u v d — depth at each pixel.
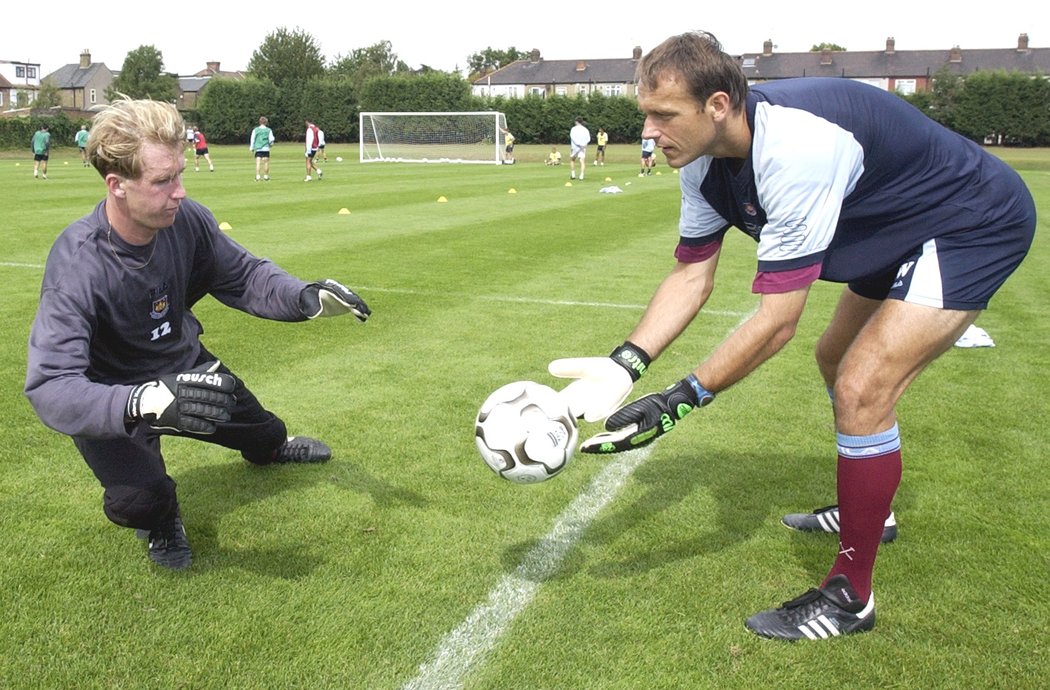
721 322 7.39
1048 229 14.47
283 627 2.79
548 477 2.80
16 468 4.02
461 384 5.42
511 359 6.00
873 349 2.72
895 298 2.76
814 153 2.50
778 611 2.84
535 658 2.65
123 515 2.95
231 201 17.48
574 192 21.08
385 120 43.22
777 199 2.54
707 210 3.03
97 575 3.09
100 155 2.50
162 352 3.07
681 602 2.97
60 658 2.61
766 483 3.98
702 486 3.95
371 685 2.51
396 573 3.14
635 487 3.93
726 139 2.57
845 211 2.77
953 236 2.74
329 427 4.63
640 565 3.22
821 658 2.67
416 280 8.88
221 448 4.29
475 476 4.02
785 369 5.87
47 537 3.36
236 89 57.88
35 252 10.39
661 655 2.67
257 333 6.60
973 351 6.43
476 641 2.73
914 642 2.75
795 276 2.62
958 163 2.73
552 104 55.25
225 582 3.06
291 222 13.72
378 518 3.58
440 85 56.00
